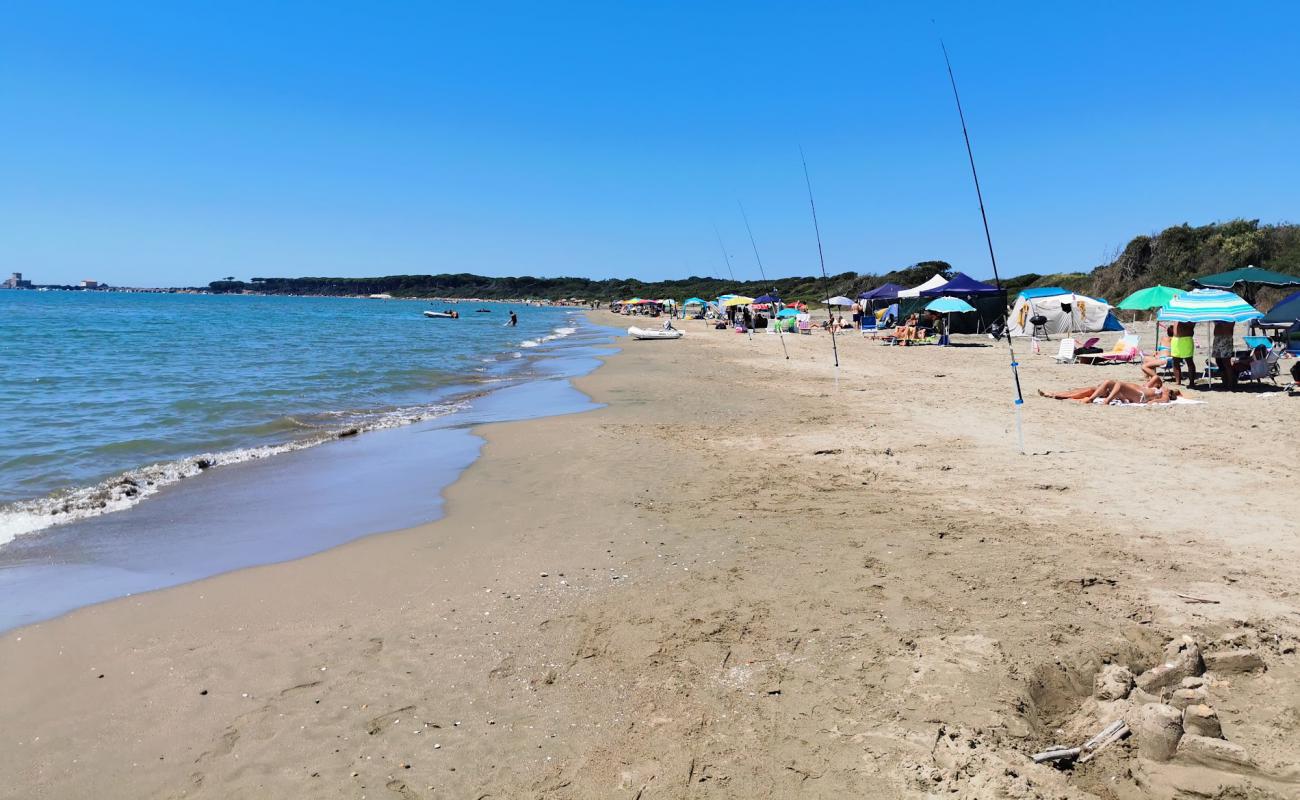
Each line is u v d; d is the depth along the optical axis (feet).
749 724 10.87
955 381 51.90
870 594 15.17
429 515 22.80
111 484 26.50
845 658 12.60
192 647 13.97
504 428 37.58
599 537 19.76
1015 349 76.69
